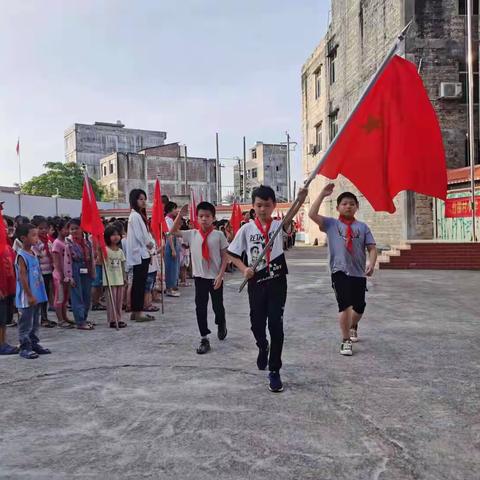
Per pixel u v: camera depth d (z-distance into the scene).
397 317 7.86
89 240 8.58
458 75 19.09
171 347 6.08
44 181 45.81
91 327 7.26
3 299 5.95
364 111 4.41
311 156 34.31
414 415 3.85
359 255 5.70
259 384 4.62
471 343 6.12
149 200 56.81
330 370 5.02
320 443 3.38
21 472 3.07
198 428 3.65
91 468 3.10
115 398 4.32
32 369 5.26
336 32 27.53
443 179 4.33
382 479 2.90
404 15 18.97
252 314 4.65
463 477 2.92
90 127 64.50
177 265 10.53
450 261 15.65
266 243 4.46
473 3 19.02
